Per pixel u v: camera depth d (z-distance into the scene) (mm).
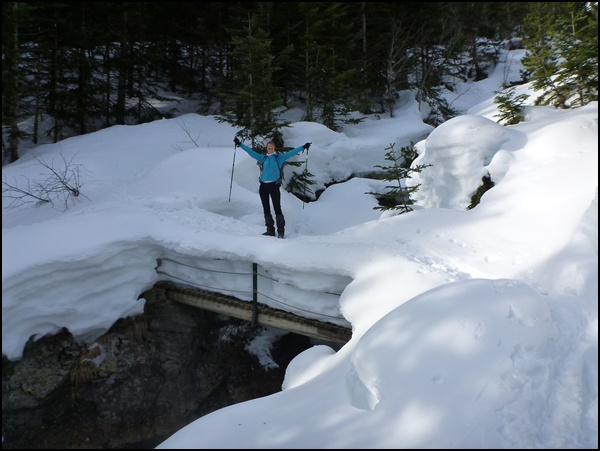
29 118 16219
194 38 17844
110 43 16219
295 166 11602
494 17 29531
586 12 9711
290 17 17062
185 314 7781
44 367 6250
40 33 12992
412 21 21141
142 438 6648
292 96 19344
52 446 6094
